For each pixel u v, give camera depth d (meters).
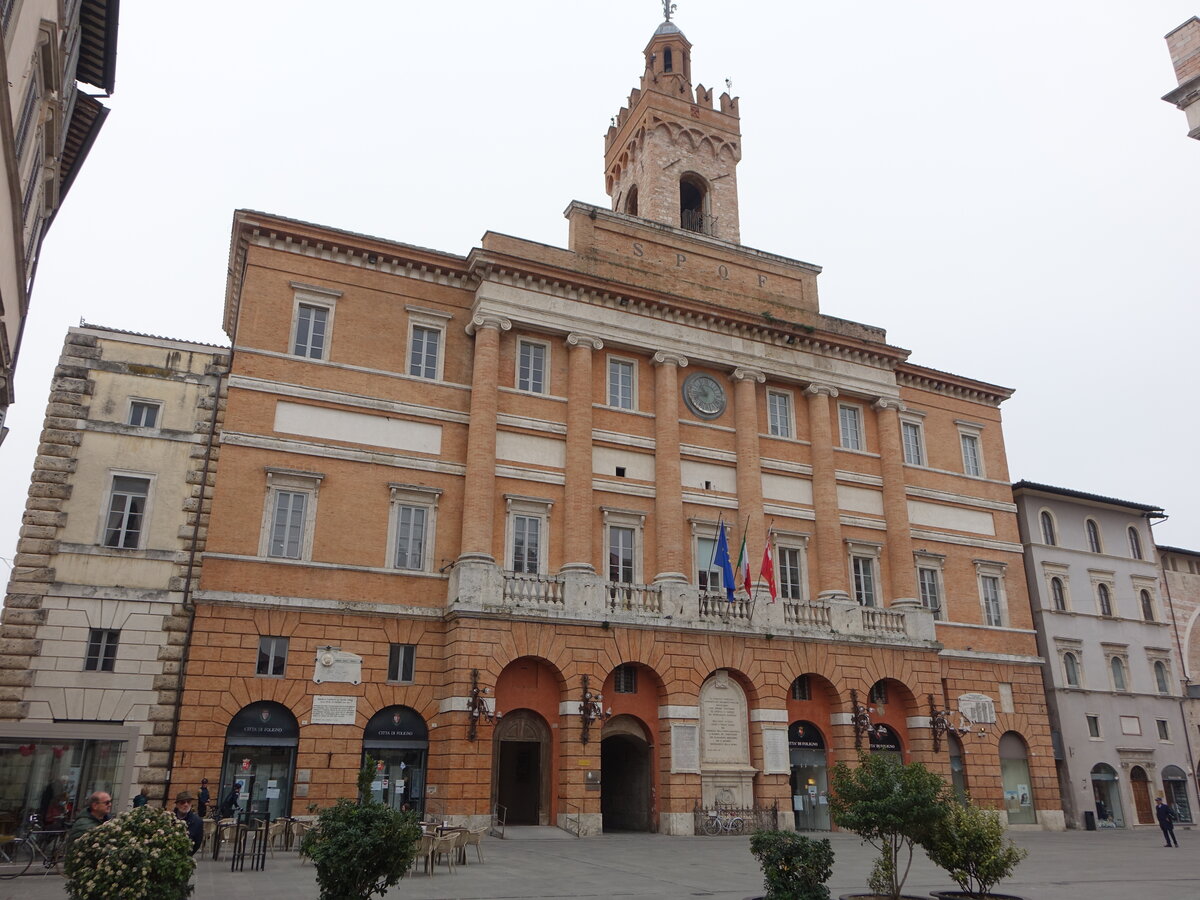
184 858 12.08
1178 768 46.88
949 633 41.00
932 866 23.92
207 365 31.47
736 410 38.84
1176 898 18.02
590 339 36.19
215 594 28.50
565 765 30.52
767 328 40.03
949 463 44.59
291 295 32.72
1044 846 31.67
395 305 34.22
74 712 26.62
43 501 28.02
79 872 11.57
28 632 26.78
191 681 27.59
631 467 36.12
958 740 39.53
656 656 32.78
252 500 30.03
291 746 28.41
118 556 28.38
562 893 17.70
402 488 32.09
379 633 30.41
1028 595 44.34
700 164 45.72
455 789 28.52
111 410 29.75
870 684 36.56
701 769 32.56
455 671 29.61
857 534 39.84
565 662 31.28
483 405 33.34
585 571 32.78
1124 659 47.47
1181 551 53.12
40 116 20.00
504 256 34.84
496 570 31.19
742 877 20.55
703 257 40.62
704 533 36.75
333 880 13.05
